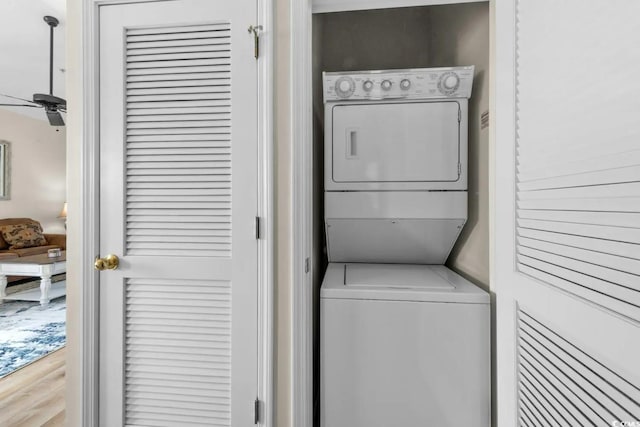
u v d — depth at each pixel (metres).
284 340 1.34
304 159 1.32
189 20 1.35
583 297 0.71
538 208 0.87
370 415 1.27
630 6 0.57
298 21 1.30
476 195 1.48
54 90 4.64
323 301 1.29
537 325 0.88
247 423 1.35
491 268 1.28
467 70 1.44
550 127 0.80
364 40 2.11
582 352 0.71
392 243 1.68
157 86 1.38
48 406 1.97
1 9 2.86
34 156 5.68
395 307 1.27
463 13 1.63
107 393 1.40
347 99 1.51
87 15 1.38
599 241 0.66
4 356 2.58
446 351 1.25
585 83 0.68
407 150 1.50
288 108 1.33
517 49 0.96
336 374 1.29
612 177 0.62
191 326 1.38
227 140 1.36
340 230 1.61
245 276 1.35
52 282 4.76
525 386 0.94
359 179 1.53
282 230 1.34
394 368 1.27
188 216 1.38
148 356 1.40
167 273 1.38
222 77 1.36
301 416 1.32
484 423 1.23
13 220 5.14
